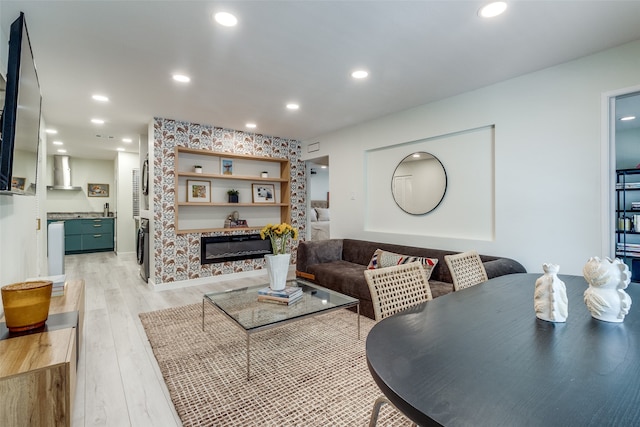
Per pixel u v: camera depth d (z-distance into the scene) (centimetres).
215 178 501
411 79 294
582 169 253
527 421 59
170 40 222
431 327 109
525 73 281
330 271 370
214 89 315
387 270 149
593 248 247
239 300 268
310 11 190
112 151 675
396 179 407
